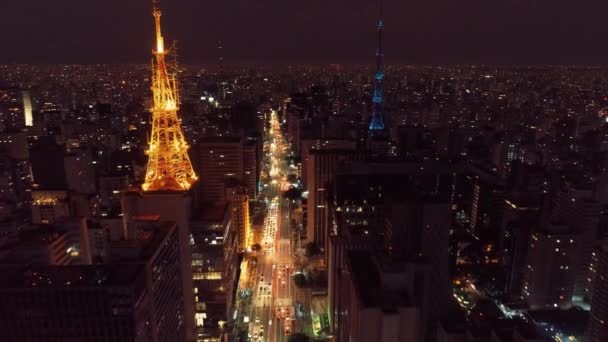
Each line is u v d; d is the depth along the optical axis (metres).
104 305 116.62
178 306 162.00
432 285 155.75
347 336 141.62
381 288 120.81
